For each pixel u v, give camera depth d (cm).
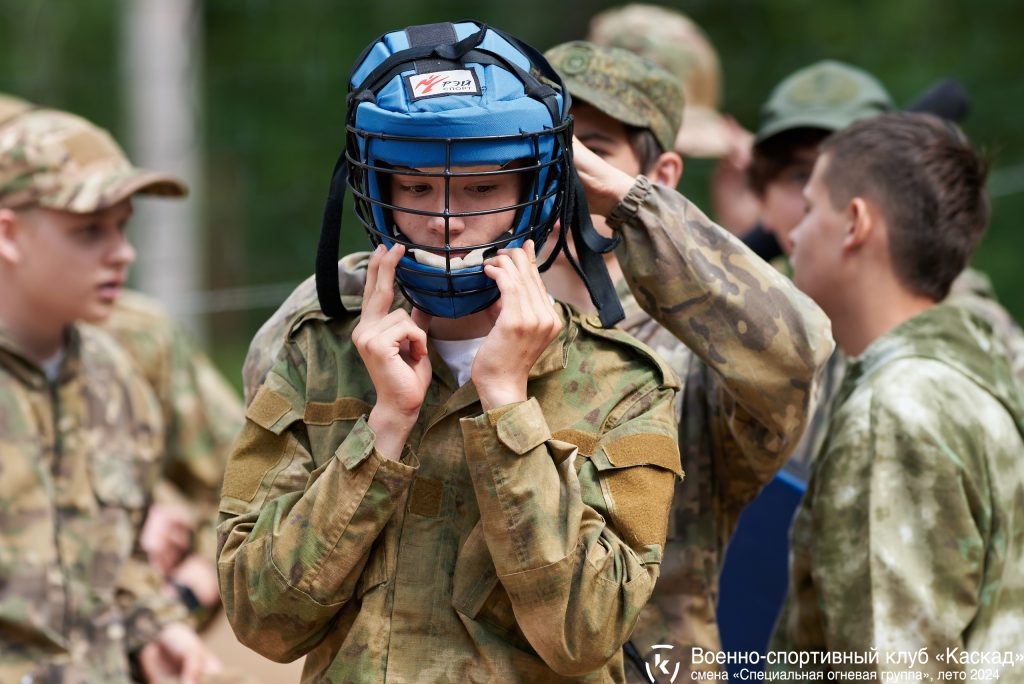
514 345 613
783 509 980
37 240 1062
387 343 617
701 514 781
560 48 915
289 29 3169
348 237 1881
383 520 616
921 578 771
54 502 1052
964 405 805
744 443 755
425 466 642
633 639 759
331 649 642
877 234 888
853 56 3203
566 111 639
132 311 1254
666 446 644
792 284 720
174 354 1256
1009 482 809
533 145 612
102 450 1088
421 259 620
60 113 1112
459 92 601
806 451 1063
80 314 1079
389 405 618
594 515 623
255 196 2509
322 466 636
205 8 3083
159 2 2305
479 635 623
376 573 632
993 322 1162
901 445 789
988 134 3017
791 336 702
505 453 605
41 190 1060
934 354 822
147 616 1122
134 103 2281
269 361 729
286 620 620
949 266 885
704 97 1450
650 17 1432
